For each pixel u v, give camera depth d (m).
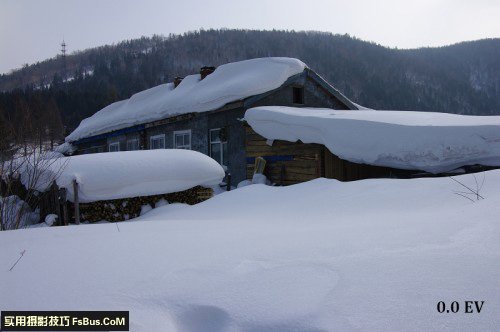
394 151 9.09
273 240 3.27
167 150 10.13
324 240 3.12
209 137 16.16
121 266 2.76
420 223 3.37
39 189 8.51
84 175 8.78
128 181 9.09
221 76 17.36
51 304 2.21
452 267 2.35
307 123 10.85
